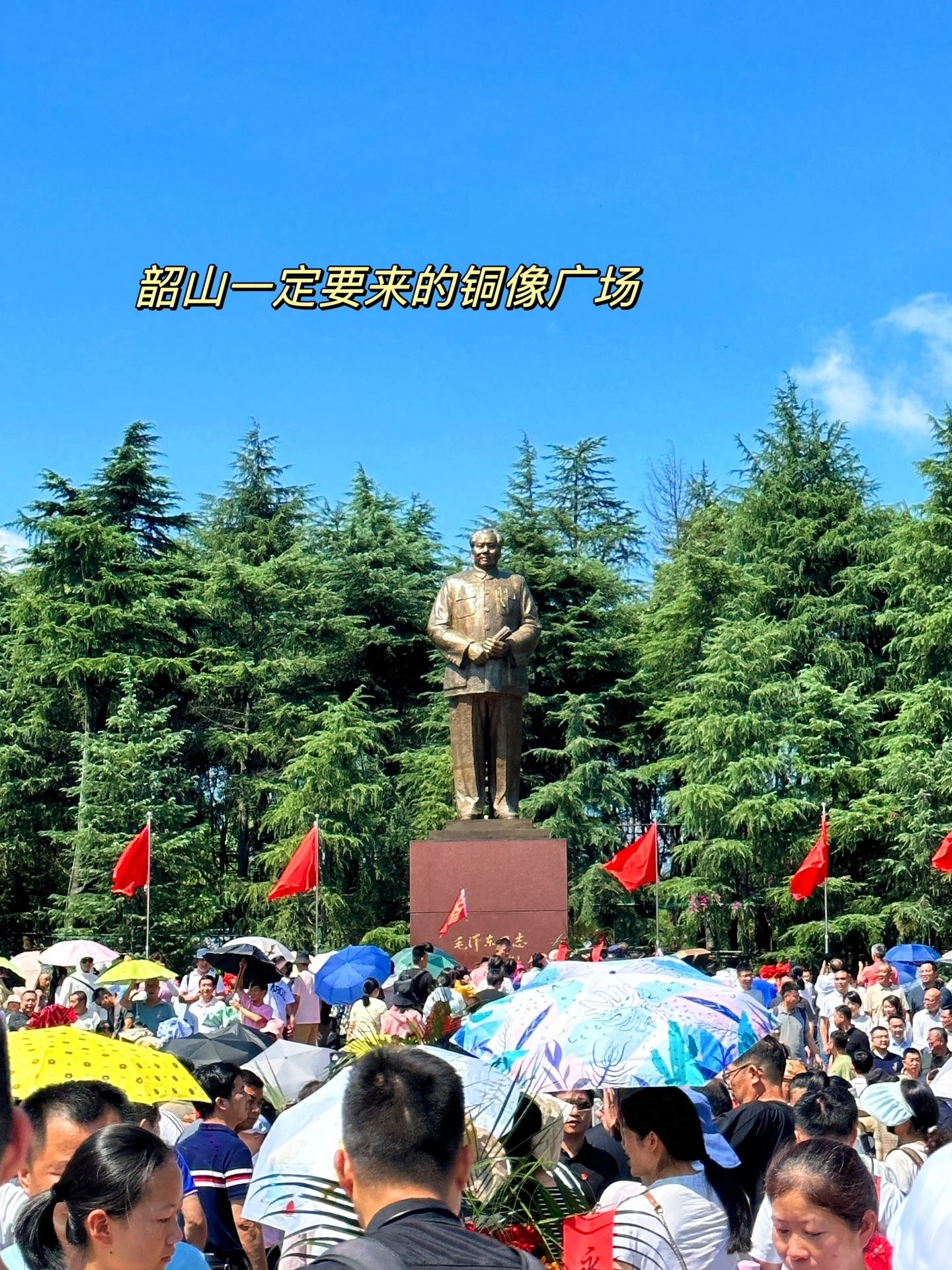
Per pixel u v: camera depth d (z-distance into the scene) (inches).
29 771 1577.3
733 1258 206.8
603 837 1614.2
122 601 1625.2
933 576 1574.8
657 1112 209.8
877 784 1513.3
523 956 922.7
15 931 1595.7
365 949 733.9
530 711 1734.7
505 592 981.2
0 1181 114.6
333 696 1704.0
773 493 1712.6
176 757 1696.6
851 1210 161.9
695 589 1691.7
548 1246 207.0
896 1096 317.7
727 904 1525.6
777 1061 298.4
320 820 1569.9
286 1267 200.4
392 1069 140.7
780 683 1535.4
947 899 1486.2
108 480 1712.6
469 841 938.7
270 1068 357.1
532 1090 227.9
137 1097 239.6
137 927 1441.9
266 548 1888.5
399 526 1952.5
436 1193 135.5
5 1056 116.0
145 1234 165.6
